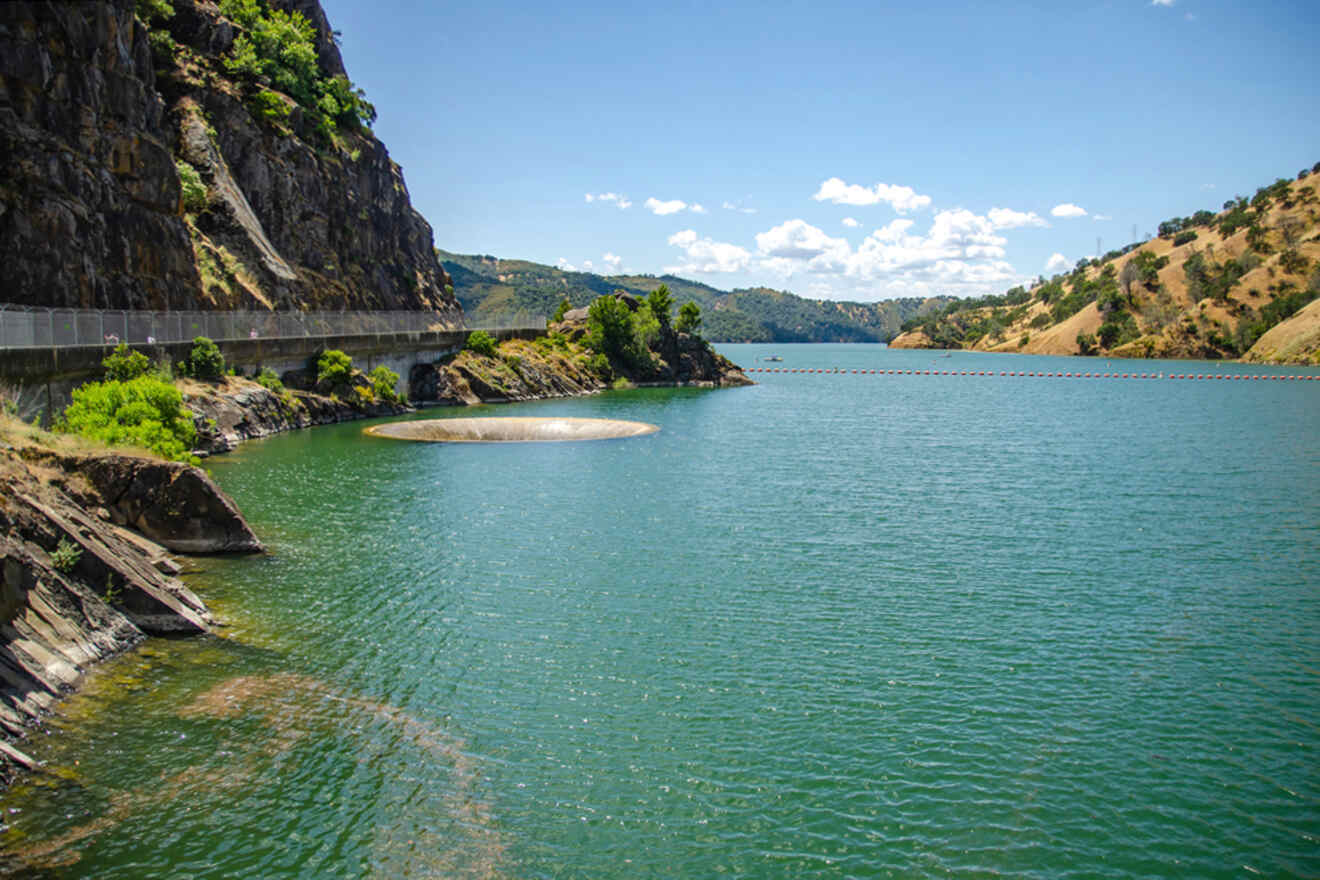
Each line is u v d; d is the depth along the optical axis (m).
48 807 17.17
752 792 18.92
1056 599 31.86
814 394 148.50
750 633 27.91
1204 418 104.25
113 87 66.62
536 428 82.50
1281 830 18.00
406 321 107.25
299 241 105.19
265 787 18.33
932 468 62.88
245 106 100.19
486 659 25.33
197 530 34.47
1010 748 21.03
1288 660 26.48
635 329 159.50
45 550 24.47
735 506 47.47
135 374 56.03
